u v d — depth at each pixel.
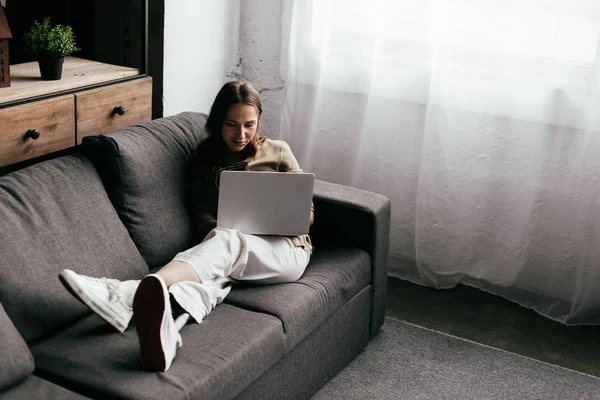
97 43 2.89
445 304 3.07
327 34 3.18
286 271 2.26
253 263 2.22
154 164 2.32
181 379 1.72
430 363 2.59
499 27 2.86
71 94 2.46
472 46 2.91
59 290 1.91
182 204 2.39
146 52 2.79
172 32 3.05
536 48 2.83
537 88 2.86
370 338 2.71
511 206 3.04
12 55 2.72
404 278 3.29
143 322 1.71
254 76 3.54
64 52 2.47
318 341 2.27
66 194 2.06
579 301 2.95
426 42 3.00
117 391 1.66
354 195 2.62
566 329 2.93
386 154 3.22
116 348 1.84
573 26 2.75
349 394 2.36
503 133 2.96
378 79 3.13
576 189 2.89
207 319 2.01
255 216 2.27
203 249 2.12
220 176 2.22
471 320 2.94
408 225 3.26
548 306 3.04
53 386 1.67
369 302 2.58
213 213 2.42
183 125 2.52
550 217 2.99
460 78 2.95
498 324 2.93
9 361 1.64
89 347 1.84
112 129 2.69
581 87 2.79
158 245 2.28
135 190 2.24
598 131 2.80
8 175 2.02
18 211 1.93
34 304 1.85
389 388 2.41
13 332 1.70
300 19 3.20
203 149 2.42
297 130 3.39
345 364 2.50
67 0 2.84
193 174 2.43
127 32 2.82
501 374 2.55
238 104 2.29
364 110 3.23
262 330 1.97
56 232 1.97
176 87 3.18
